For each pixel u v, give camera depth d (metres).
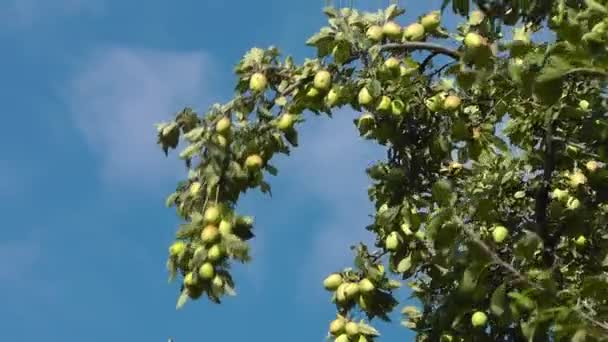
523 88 8.84
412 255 10.41
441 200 8.80
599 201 10.50
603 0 8.19
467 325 9.62
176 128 9.68
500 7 9.69
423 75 9.97
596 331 7.70
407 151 10.44
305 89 9.77
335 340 10.10
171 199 9.54
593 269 10.32
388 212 10.20
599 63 7.50
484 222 9.77
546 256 9.93
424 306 10.86
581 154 10.50
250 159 9.55
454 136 10.25
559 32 7.62
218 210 9.11
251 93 9.68
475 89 10.30
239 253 8.90
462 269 9.05
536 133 10.77
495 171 10.80
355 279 10.27
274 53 9.88
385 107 9.92
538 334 8.08
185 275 9.18
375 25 9.89
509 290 8.70
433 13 9.91
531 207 10.80
